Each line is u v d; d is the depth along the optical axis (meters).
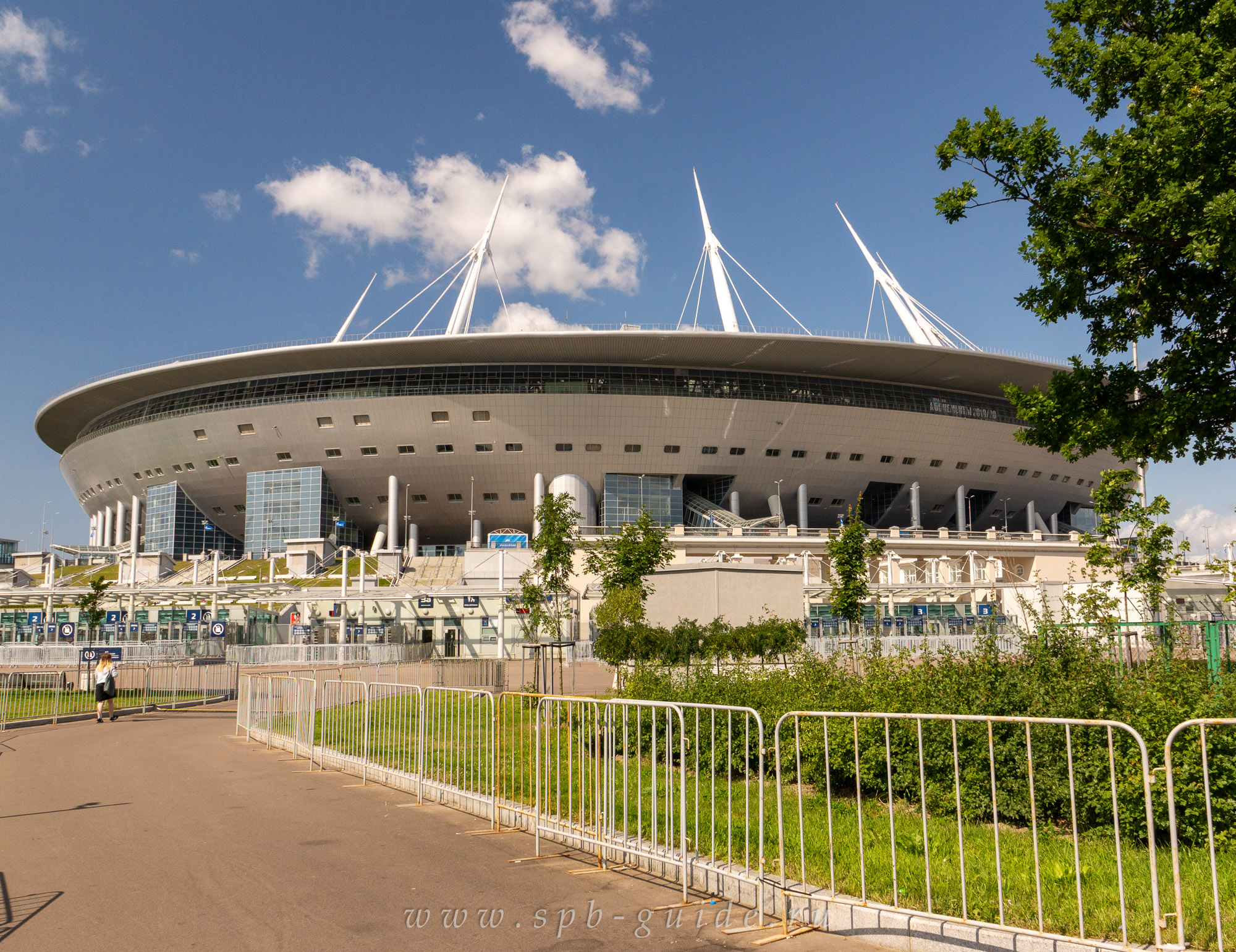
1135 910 6.07
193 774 13.76
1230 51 11.83
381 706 12.91
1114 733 8.36
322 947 5.82
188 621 53.00
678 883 7.41
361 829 9.48
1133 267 13.34
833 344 80.50
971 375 87.81
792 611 34.91
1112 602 17.42
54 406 98.00
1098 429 14.17
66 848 8.74
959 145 14.19
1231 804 7.62
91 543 114.31
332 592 58.28
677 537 73.50
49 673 28.83
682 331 79.12
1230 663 12.20
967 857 7.59
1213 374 13.01
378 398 84.31
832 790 10.70
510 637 62.31
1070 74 14.51
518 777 10.69
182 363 86.31
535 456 85.75
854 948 5.94
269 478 89.00
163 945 5.87
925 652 12.14
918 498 91.06
